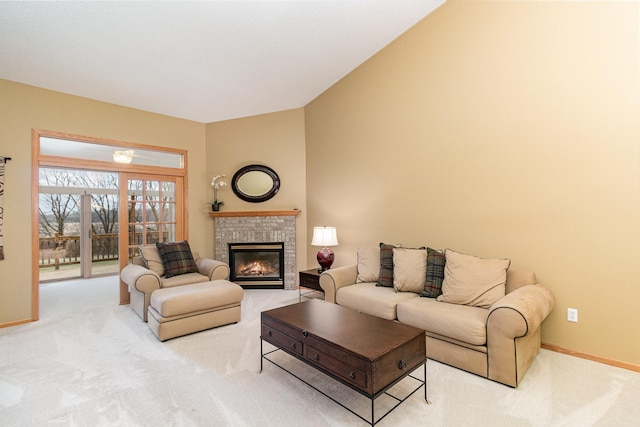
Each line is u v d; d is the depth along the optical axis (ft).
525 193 9.41
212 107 16.15
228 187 17.66
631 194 7.75
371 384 5.53
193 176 17.38
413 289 10.37
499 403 6.55
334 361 6.23
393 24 11.93
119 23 9.70
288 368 8.18
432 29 11.59
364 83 14.07
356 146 14.51
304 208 17.15
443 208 11.38
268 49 12.03
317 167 16.48
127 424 6.05
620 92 7.86
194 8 9.43
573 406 6.41
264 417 6.23
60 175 23.13
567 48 8.61
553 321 8.98
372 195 13.87
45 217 23.58
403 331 6.86
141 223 15.79
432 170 11.69
